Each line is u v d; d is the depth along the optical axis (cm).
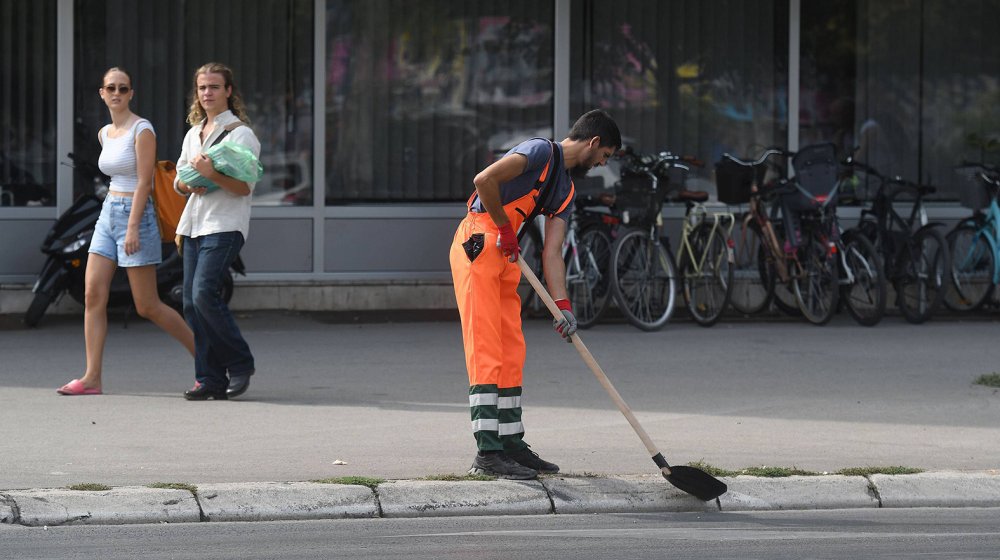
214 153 2097
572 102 3431
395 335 2934
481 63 3391
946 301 3269
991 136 3569
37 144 3216
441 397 2234
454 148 3388
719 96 3481
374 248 3322
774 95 3497
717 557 1440
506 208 1650
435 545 1473
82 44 3228
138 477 1659
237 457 1777
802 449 1880
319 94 3312
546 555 1440
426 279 3338
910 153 3538
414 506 1603
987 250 3238
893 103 3531
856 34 3506
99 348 2219
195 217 2152
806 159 3122
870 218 3328
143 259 2211
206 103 2142
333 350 2725
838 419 2089
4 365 2497
